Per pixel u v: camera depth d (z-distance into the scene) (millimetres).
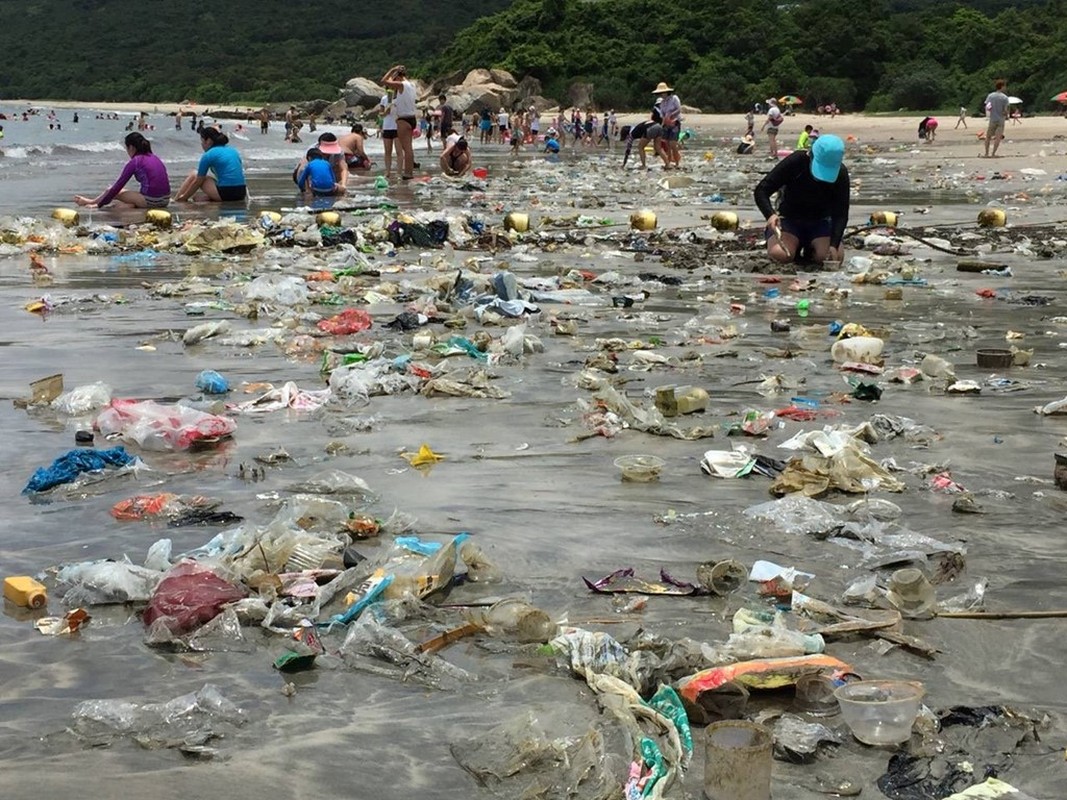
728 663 3365
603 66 83812
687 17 85188
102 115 95938
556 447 5656
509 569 4168
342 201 19312
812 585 4023
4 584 3932
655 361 7535
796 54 81562
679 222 16359
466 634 3641
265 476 5172
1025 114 67812
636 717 3094
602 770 2812
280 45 140500
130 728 3045
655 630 3666
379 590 3842
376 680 3354
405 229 13578
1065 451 5562
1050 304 9852
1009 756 2934
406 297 10023
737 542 4434
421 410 6352
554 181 25234
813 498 4938
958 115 69375
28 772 2832
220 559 4070
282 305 9633
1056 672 3404
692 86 80875
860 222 15875
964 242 13805
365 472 5246
